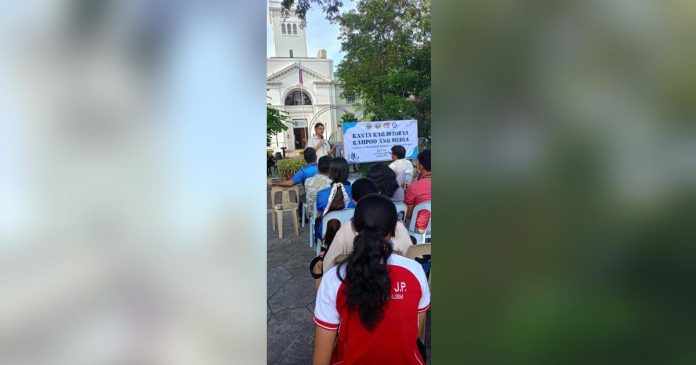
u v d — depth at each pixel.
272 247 3.55
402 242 1.74
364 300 0.95
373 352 0.96
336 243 1.65
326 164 3.36
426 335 1.92
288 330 2.14
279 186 3.98
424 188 2.40
